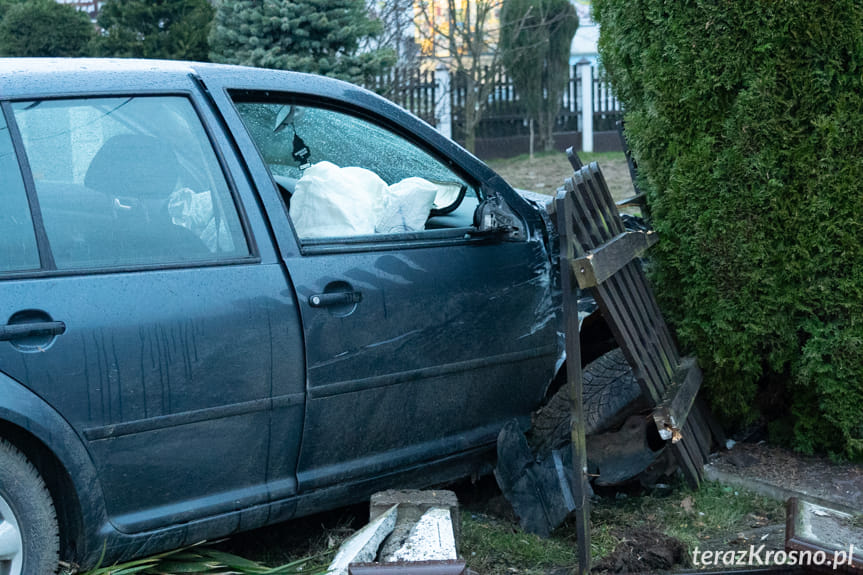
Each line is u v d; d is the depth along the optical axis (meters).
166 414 2.62
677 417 3.27
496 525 3.43
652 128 3.65
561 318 3.68
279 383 2.83
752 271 3.47
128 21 12.77
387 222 3.28
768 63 3.28
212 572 2.83
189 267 2.71
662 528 3.32
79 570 2.57
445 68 15.20
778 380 3.92
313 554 3.19
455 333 3.28
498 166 14.66
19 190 2.50
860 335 3.41
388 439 3.16
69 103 2.65
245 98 3.04
